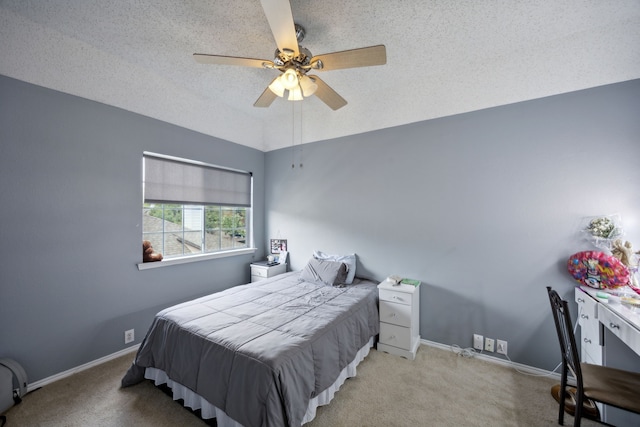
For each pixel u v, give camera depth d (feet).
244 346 4.72
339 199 10.36
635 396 3.99
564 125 6.61
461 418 5.24
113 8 5.52
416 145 8.67
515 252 7.18
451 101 7.96
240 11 5.58
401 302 7.59
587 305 5.72
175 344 5.49
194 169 9.87
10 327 5.87
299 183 11.48
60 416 5.24
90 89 7.02
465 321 7.84
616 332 4.50
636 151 5.95
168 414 5.31
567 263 6.48
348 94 9.36
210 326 5.51
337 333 5.85
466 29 6.14
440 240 8.27
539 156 6.89
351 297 7.60
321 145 10.82
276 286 8.69
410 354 7.44
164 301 8.72
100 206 7.28
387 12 5.60
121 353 7.63
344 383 6.32
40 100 6.26
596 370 4.67
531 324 6.96
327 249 10.65
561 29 6.12
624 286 5.68
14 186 5.93
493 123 7.46
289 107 10.59
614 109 6.13
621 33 5.86
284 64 5.49
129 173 7.88
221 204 10.85
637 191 5.94
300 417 4.32
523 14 5.65
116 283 7.59
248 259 11.92
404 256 8.90
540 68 6.75
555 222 6.72
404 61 7.40
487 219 7.55
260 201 12.54
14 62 5.87
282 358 4.41
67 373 6.62
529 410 5.46
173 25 6.05
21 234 6.02
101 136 7.28
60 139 6.57
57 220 6.54
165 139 8.75
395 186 9.07
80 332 6.89
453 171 8.04
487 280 7.55
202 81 8.62
